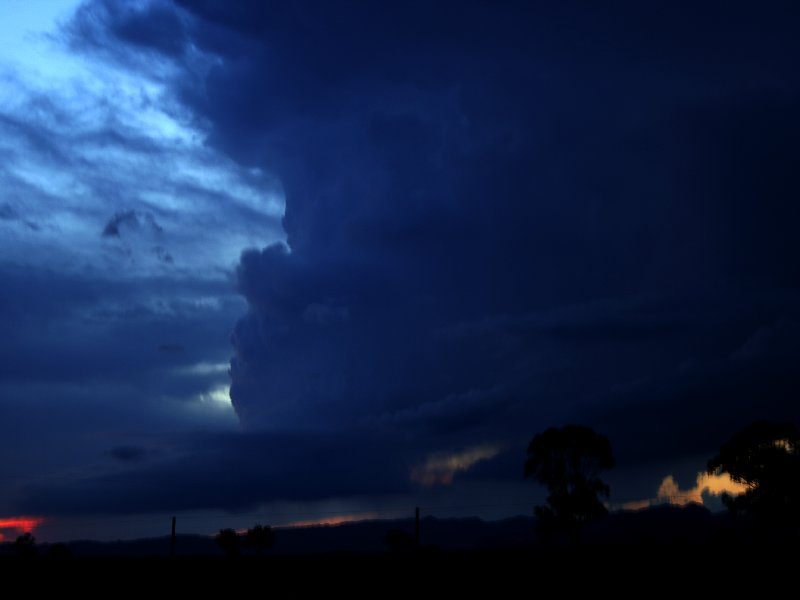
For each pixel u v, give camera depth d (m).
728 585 53.12
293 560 78.19
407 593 54.31
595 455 85.06
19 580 62.97
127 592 57.16
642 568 62.22
